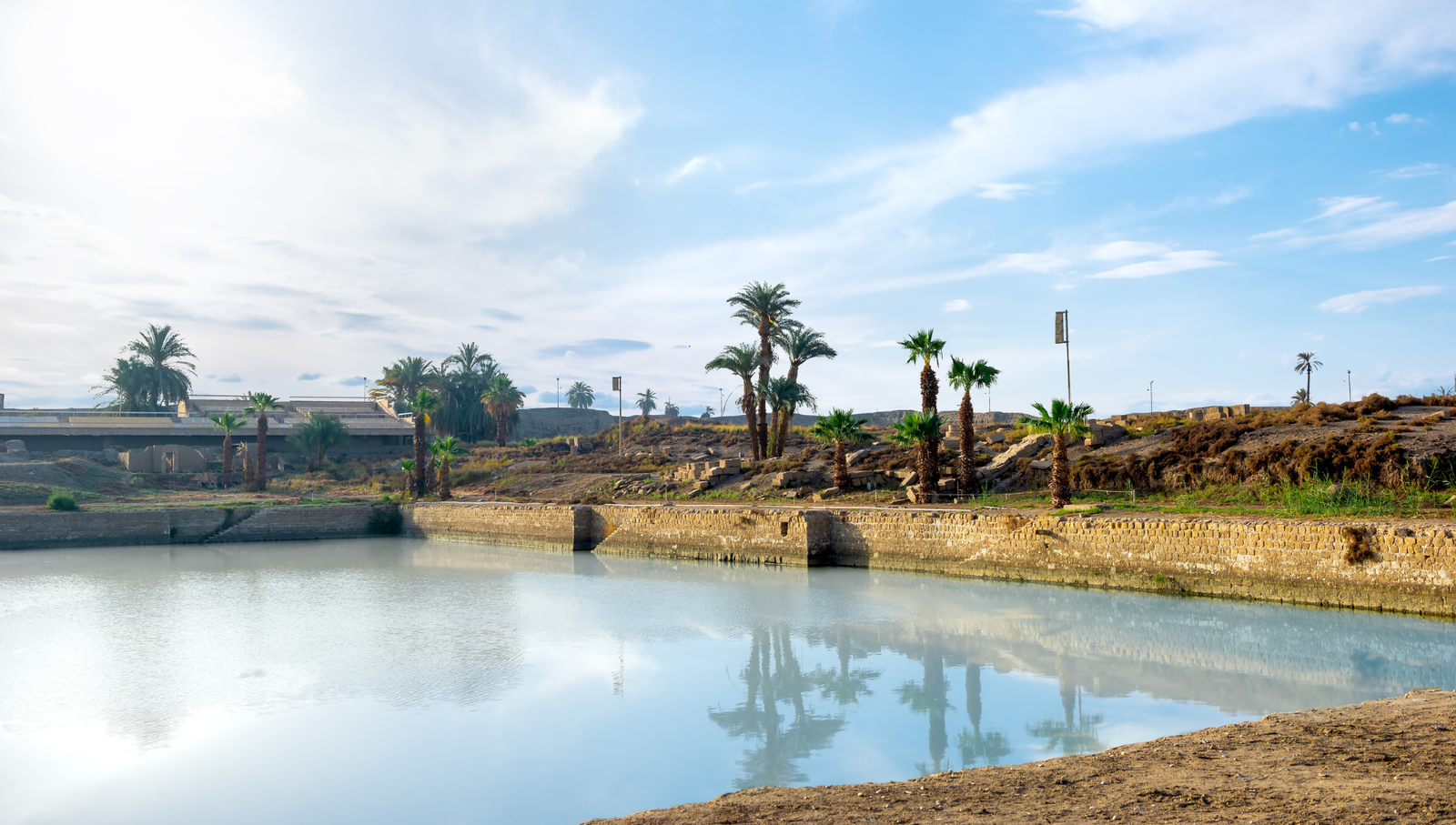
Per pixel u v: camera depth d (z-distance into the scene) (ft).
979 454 172.76
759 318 215.31
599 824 26.68
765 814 27.02
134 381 333.83
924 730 50.78
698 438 290.15
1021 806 26.53
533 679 66.08
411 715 57.00
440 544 196.54
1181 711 53.16
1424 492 101.60
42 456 273.54
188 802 42.98
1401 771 28.22
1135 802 26.25
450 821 39.45
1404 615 78.48
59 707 60.13
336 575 136.15
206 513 198.08
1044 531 107.76
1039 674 63.82
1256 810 24.97
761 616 91.09
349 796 43.04
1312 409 145.59
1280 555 87.81
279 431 320.91
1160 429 162.71
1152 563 97.86
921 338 147.95
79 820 41.22
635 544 162.20
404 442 344.28
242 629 89.04
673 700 59.21
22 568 148.05
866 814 26.48
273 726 55.16
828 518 132.87
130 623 92.94
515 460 293.84
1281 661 65.46
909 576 119.85
